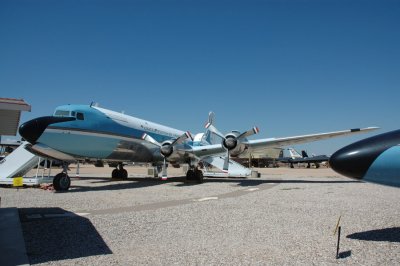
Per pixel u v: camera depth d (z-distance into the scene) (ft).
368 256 16.19
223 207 31.50
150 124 68.18
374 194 43.57
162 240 19.24
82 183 61.62
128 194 42.78
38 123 44.11
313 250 17.21
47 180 54.60
